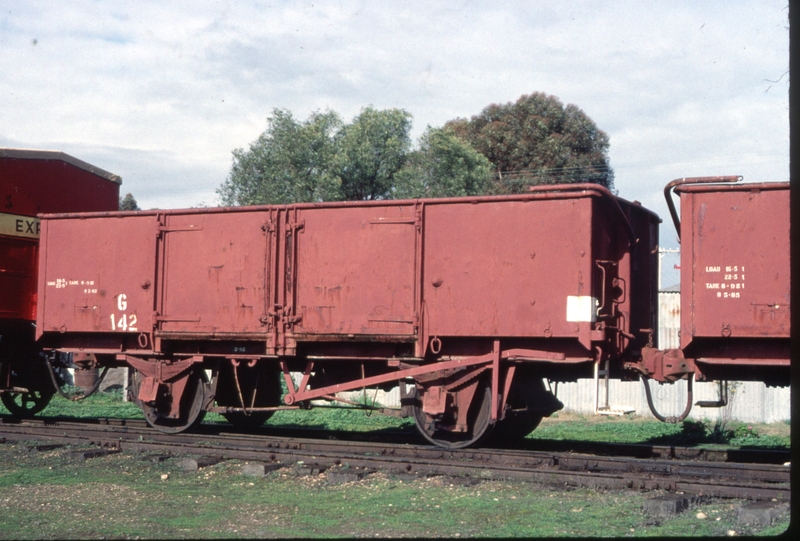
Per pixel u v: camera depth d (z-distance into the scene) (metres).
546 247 10.65
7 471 9.94
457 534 6.77
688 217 10.02
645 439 14.91
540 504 7.96
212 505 7.98
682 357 10.47
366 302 11.48
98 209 16.47
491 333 10.84
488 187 37.16
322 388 11.94
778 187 9.55
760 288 9.61
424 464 9.70
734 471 9.10
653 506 7.54
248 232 12.22
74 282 13.38
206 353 12.84
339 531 6.89
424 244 11.26
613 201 10.88
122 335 13.30
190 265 12.55
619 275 11.40
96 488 8.85
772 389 19.11
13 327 14.62
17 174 14.65
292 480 9.32
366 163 35.91
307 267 11.84
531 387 11.65
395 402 21.84
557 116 48.34
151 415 13.08
